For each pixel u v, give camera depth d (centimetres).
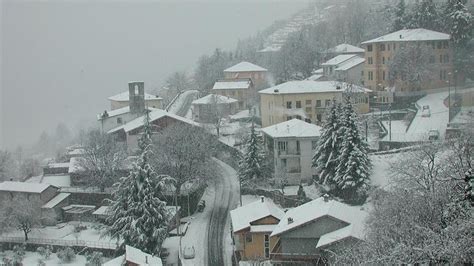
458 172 3086
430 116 7856
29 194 7069
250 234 5022
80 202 7419
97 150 7769
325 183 6362
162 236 5559
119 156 7700
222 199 7094
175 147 6912
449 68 9406
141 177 5659
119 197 5806
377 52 9794
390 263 2294
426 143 5400
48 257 5969
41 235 6512
